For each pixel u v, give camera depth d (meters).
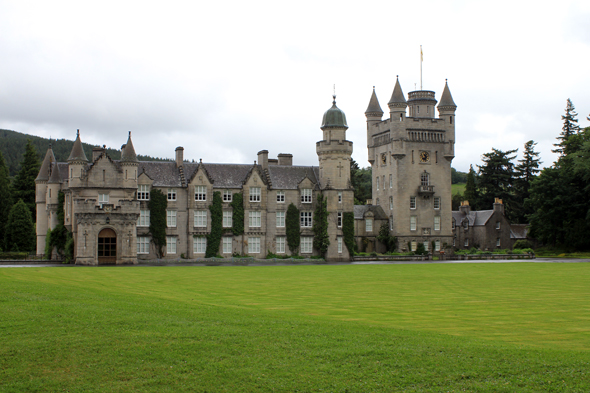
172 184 85.12
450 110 109.88
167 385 17.67
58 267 63.62
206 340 21.44
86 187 77.06
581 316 29.89
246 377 18.12
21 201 100.88
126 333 22.06
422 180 108.38
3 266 63.16
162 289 40.50
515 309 32.34
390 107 108.25
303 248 91.38
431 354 20.20
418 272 61.47
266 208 89.56
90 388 17.48
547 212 108.88
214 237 86.25
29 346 20.45
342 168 92.75
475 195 146.00
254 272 60.38
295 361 19.44
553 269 66.81
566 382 17.83
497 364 19.27
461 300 36.31
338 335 22.42
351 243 92.00
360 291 41.41
